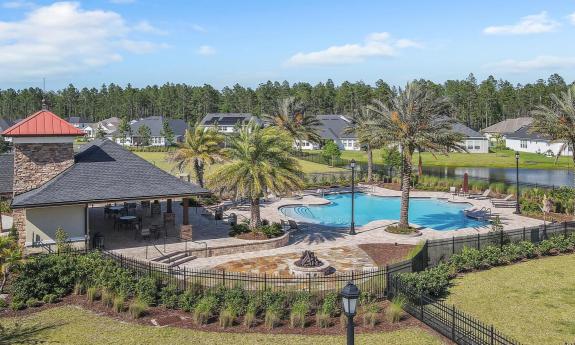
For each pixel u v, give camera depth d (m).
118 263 23.34
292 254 29.11
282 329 18.52
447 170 81.81
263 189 31.70
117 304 19.92
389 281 21.88
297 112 68.50
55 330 18.19
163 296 20.61
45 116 30.33
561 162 92.31
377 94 170.50
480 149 113.06
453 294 22.78
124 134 131.88
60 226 28.03
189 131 47.88
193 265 26.56
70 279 22.06
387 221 40.03
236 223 35.84
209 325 18.77
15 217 28.86
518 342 17.23
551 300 21.98
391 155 60.50
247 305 19.72
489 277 25.23
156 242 30.08
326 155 80.19
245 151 32.09
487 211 44.16
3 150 76.75
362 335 18.02
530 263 27.73
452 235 35.19
